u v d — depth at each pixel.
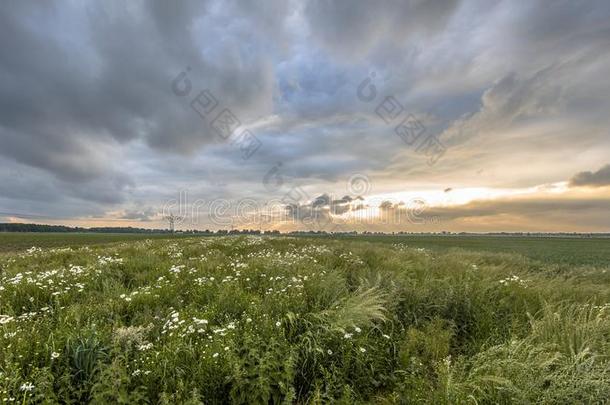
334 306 5.00
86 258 9.99
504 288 6.54
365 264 9.98
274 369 3.24
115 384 2.78
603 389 2.86
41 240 48.06
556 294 6.34
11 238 53.22
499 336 4.59
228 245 14.79
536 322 4.52
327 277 6.45
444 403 2.96
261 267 7.90
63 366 3.12
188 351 3.42
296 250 13.12
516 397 2.97
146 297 5.27
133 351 3.51
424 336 4.39
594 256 28.42
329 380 3.35
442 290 5.93
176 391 2.83
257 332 3.92
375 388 3.64
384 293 5.61
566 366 3.19
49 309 4.79
